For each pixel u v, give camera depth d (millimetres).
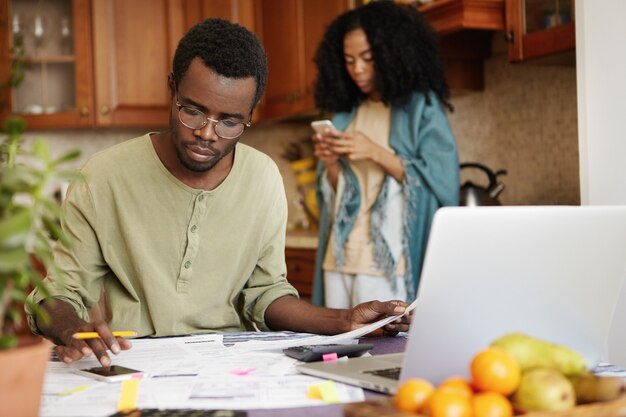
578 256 1014
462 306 941
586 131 2061
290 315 1580
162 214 1562
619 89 1981
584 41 2049
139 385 1071
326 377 1099
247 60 1430
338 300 2607
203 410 913
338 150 2521
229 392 1028
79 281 1559
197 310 1587
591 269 1040
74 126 4188
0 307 774
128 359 1258
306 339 1351
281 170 4391
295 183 4270
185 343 1410
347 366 1142
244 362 1221
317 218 3986
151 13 4191
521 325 1001
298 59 3660
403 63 2512
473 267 921
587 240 1012
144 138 1599
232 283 1644
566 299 1031
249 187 1626
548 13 2436
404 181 2479
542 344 955
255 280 1695
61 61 4188
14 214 792
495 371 859
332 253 2617
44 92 4195
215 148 1448
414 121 2523
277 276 1688
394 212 2494
